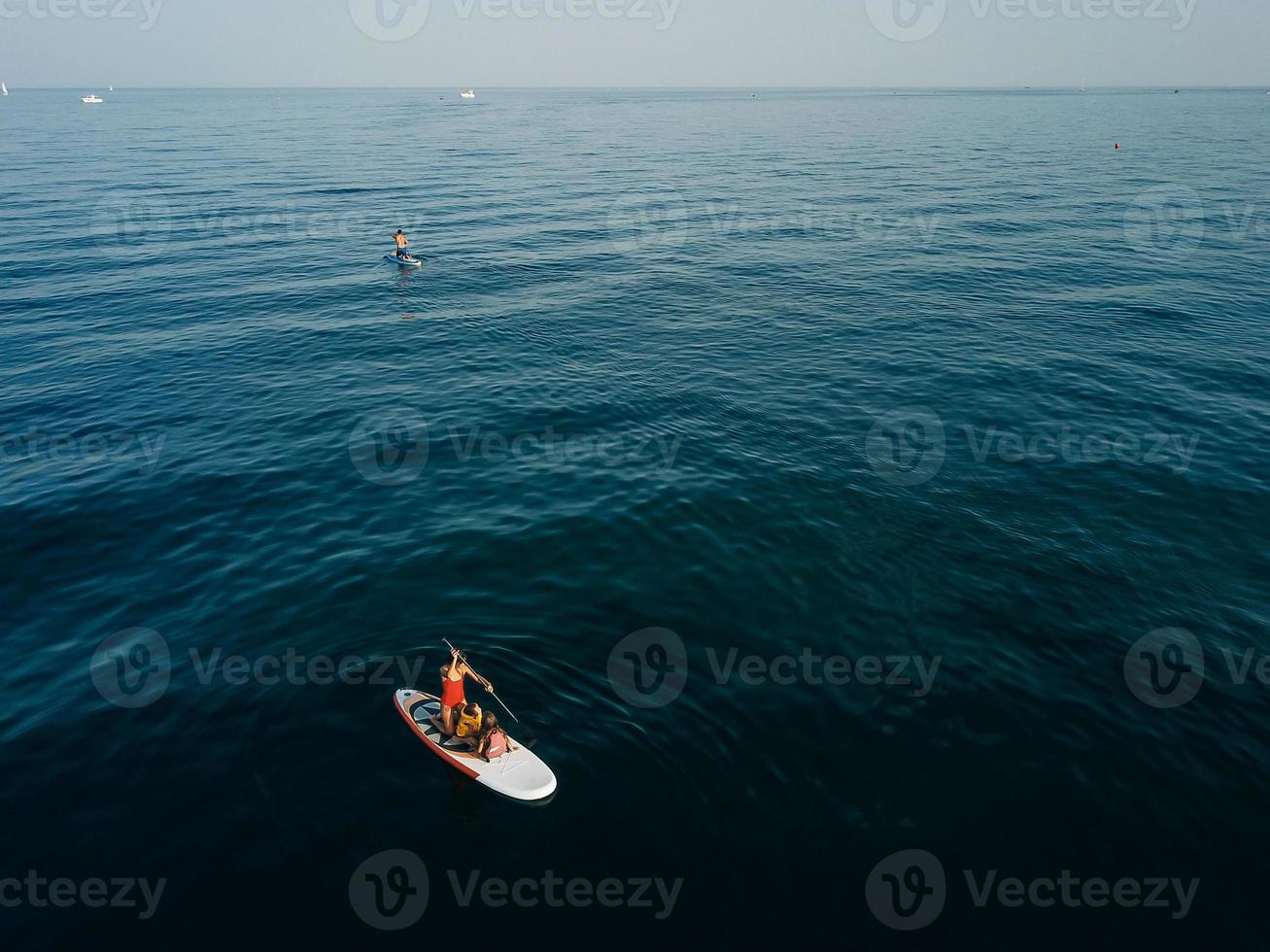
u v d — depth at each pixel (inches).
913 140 4421.8
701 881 334.0
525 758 386.9
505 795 370.0
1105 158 3297.2
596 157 3553.2
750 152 3823.8
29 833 351.6
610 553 590.2
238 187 2477.9
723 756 401.1
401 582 549.0
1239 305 1224.2
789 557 589.9
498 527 624.1
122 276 1423.5
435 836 352.2
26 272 1429.6
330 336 1117.7
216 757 394.6
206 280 1407.5
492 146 4131.4
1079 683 460.8
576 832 355.9
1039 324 1149.7
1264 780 394.6
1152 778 394.3
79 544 599.8
